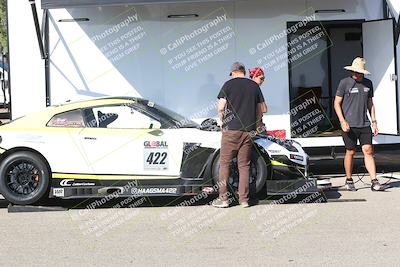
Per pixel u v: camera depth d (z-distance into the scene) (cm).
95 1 1127
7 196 916
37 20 1170
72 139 920
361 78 1030
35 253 680
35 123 934
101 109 945
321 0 1276
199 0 1149
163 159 923
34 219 870
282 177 943
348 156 1050
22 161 916
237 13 1261
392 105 1241
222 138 909
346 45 1461
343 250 671
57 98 1242
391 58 1231
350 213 870
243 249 685
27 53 1228
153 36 1254
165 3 1141
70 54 1243
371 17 1289
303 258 641
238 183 941
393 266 607
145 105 959
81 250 691
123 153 923
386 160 1275
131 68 1255
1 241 738
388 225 789
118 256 663
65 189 923
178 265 623
